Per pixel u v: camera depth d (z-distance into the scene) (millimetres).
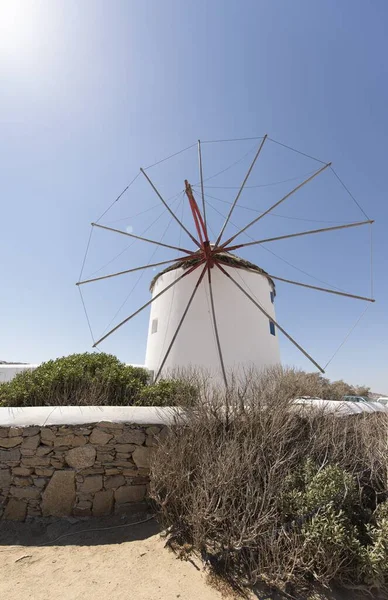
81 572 3867
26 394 6352
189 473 4805
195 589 3684
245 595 3672
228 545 4148
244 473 4641
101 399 6707
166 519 4816
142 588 3645
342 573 3930
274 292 15688
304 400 6727
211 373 11484
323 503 4227
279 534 4062
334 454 5254
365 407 7191
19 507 4914
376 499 4852
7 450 5117
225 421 5652
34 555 4172
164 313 13586
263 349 12594
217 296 12852
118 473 5242
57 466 5113
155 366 12602
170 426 5582
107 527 4789
